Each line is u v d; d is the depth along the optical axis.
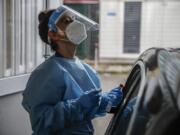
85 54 16.53
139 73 2.49
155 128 1.73
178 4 18.59
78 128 2.79
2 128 4.62
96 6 18.31
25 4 5.16
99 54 18.42
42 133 2.75
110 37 18.69
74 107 2.64
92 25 2.96
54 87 2.73
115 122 2.65
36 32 5.27
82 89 2.87
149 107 1.86
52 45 2.92
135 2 18.56
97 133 6.30
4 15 4.88
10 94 4.68
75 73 2.87
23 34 5.14
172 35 18.70
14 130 4.75
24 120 4.84
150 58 2.34
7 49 4.90
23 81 4.83
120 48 18.75
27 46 5.19
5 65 4.83
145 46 18.80
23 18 5.14
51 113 2.65
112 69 17.02
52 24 2.84
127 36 18.72
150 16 18.70
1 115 4.59
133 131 1.92
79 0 18.08
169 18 18.72
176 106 1.69
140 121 1.92
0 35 4.82
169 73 1.97
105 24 18.58
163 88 1.86
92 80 3.04
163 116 1.72
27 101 2.81
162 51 2.39
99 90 2.68
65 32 2.82
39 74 2.79
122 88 2.99
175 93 1.77
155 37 18.72
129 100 2.54
